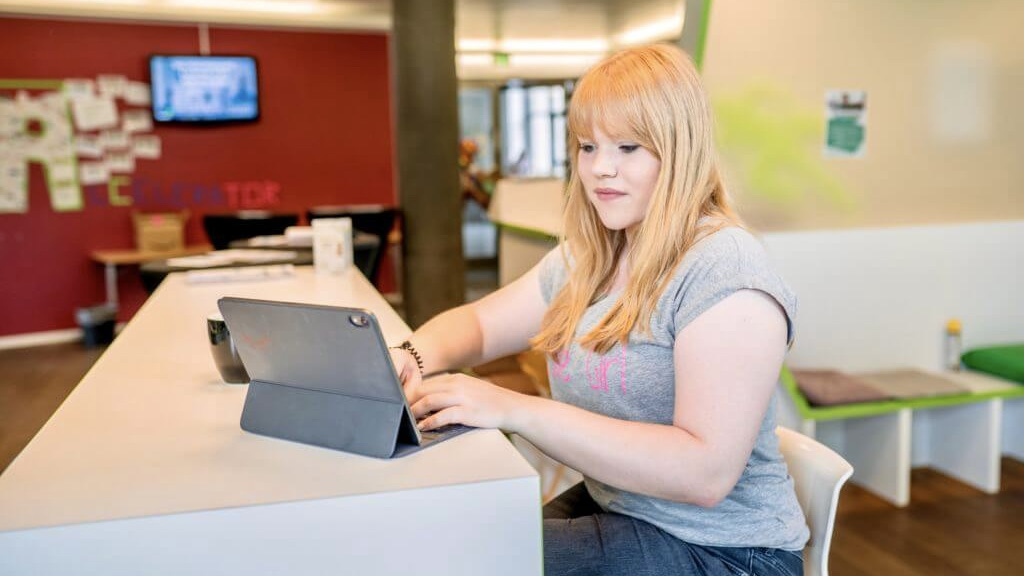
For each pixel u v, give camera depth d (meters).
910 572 2.67
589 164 1.32
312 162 7.50
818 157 3.30
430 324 1.59
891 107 3.35
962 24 3.34
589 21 8.05
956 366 3.60
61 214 6.72
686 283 1.21
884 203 3.46
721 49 3.05
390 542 0.96
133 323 1.98
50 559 0.88
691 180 1.25
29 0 6.37
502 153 9.92
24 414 4.71
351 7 7.05
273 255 3.14
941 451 3.54
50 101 6.58
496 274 9.33
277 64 7.28
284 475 1.01
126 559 0.90
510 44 9.45
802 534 1.29
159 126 6.94
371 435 1.07
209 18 6.97
